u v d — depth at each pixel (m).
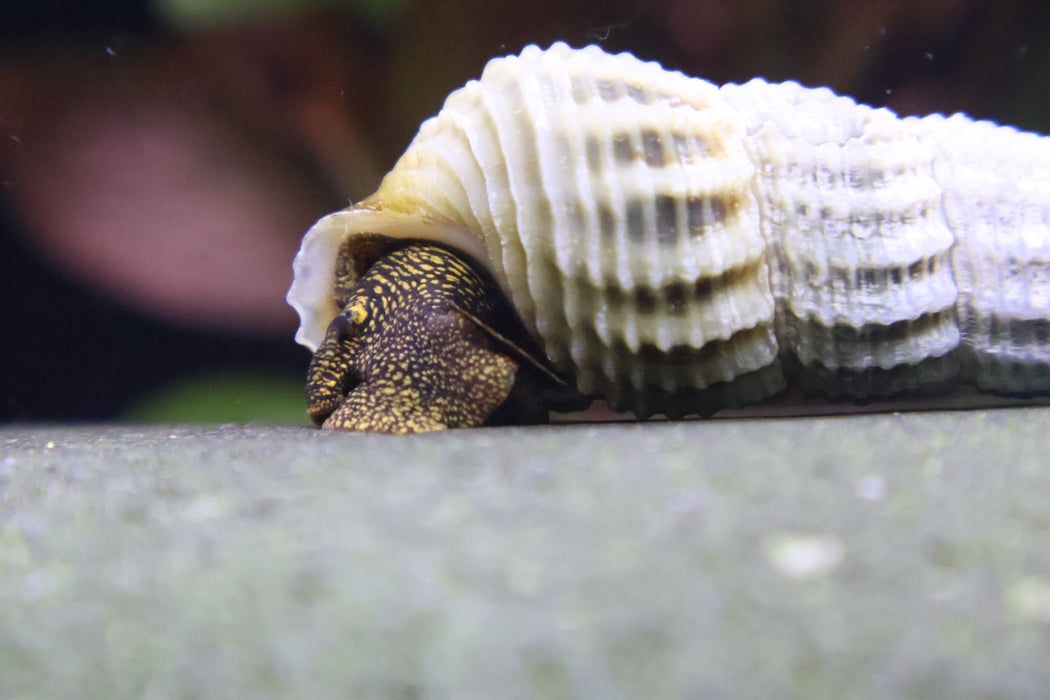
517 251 0.08
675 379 0.08
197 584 0.05
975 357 0.09
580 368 0.08
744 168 0.08
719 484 0.06
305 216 0.12
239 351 0.13
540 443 0.07
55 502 0.06
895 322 0.08
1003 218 0.09
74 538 0.06
